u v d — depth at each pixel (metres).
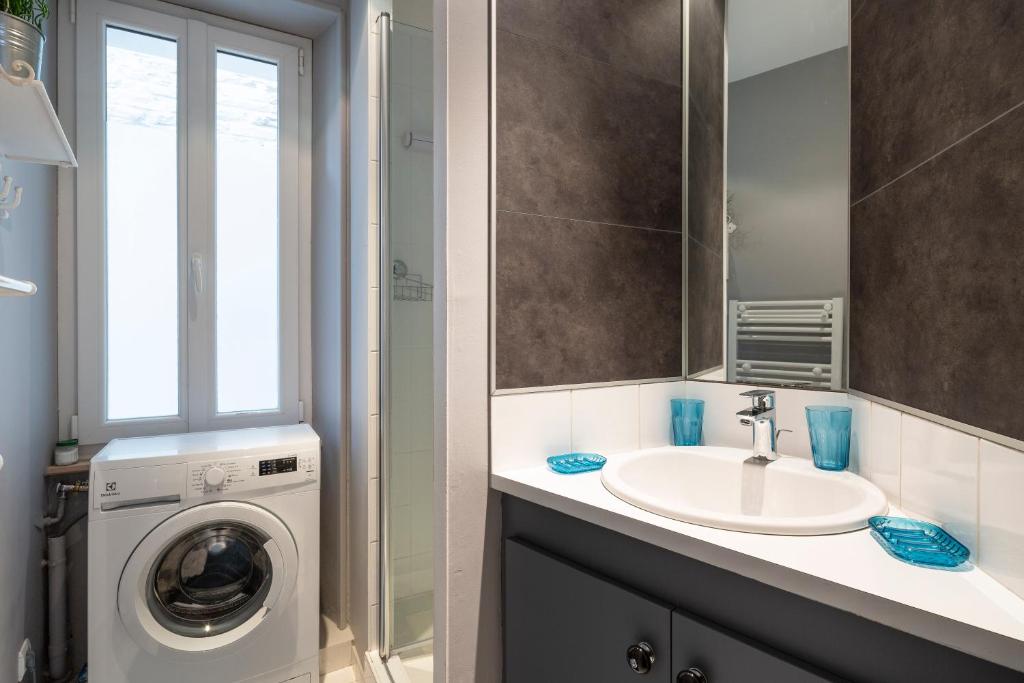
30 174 1.53
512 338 1.20
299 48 2.24
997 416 0.60
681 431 1.40
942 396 0.73
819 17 1.17
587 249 1.31
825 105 1.16
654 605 0.85
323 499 2.23
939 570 0.66
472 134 1.15
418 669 1.79
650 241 1.43
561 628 1.02
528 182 1.22
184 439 1.82
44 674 1.70
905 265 0.83
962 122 0.67
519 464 1.21
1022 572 0.57
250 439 1.83
